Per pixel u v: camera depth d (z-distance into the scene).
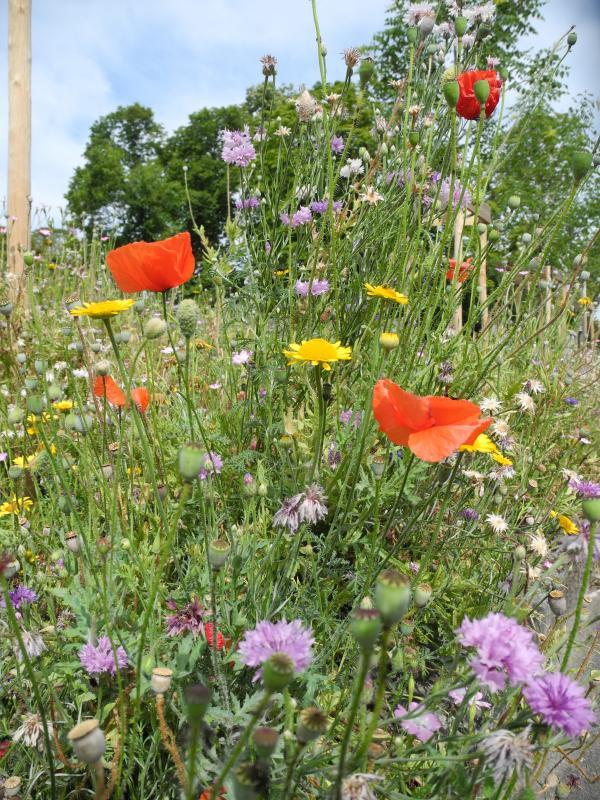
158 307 5.22
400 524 2.19
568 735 1.01
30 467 2.09
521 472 2.71
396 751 1.27
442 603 2.02
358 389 2.40
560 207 2.45
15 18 6.19
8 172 6.26
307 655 1.11
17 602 1.52
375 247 2.88
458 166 2.62
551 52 2.85
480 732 1.16
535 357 3.83
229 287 2.88
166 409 2.98
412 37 2.43
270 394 2.35
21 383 3.08
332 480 2.03
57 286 5.43
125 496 1.98
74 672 1.44
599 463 3.40
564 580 2.23
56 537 1.95
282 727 1.32
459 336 2.42
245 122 3.13
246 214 2.90
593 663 1.91
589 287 6.30
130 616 1.52
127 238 32.78
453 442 1.22
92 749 0.91
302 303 2.75
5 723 1.46
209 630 1.47
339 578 1.93
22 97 6.27
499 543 2.33
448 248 2.27
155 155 38.62
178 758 1.10
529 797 1.05
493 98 2.25
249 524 1.94
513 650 1.01
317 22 2.25
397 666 1.48
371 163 2.81
